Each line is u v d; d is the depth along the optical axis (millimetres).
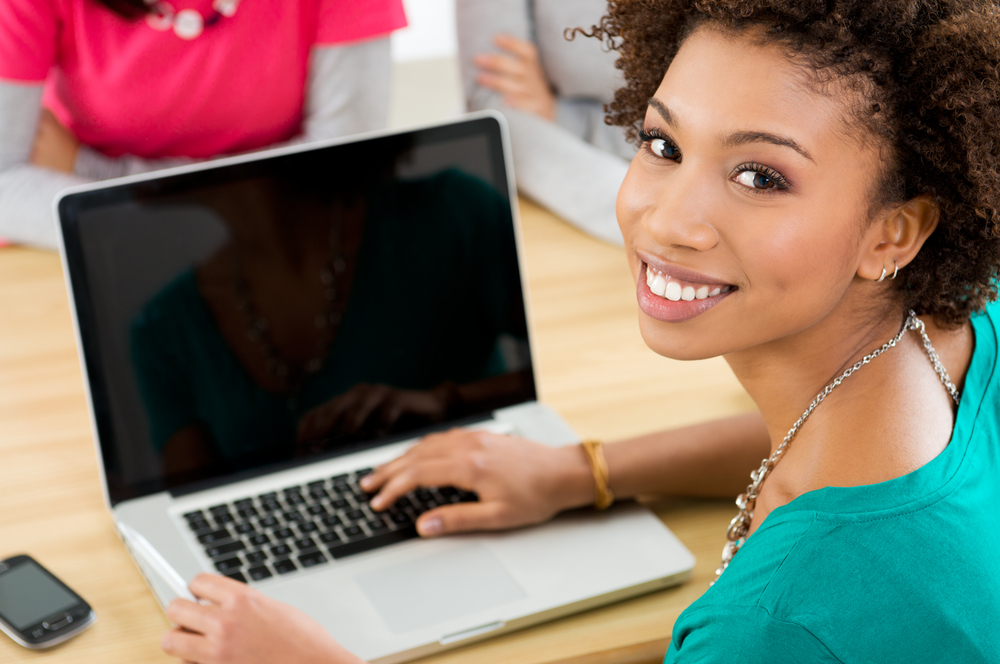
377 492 908
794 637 535
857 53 547
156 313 901
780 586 550
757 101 549
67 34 1513
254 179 929
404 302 987
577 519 887
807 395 658
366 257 971
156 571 806
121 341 888
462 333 1011
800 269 572
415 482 880
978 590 564
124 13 1503
